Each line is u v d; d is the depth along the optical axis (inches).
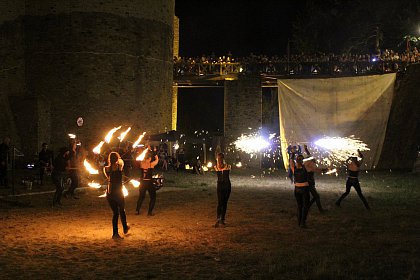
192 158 1343.5
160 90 1240.8
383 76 1185.4
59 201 613.6
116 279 303.6
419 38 1428.4
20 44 1137.4
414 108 1197.7
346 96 1194.0
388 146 1200.8
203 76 1316.4
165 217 533.6
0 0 1094.4
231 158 1236.5
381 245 393.4
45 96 1133.7
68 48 1127.6
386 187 828.6
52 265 335.6
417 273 311.9
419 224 486.0
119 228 470.6
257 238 422.3
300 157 474.0
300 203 473.7
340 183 900.0
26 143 1084.5
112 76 1151.0
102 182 813.9
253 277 304.5
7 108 1093.8
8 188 756.0
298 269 325.1
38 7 1136.8
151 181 545.6
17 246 391.5
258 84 1237.7
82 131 1133.7
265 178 994.7
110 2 1145.4
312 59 1270.9
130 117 1176.2
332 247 386.9
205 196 709.9
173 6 1298.0
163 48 1245.7
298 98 1208.2
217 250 379.2
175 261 346.6
